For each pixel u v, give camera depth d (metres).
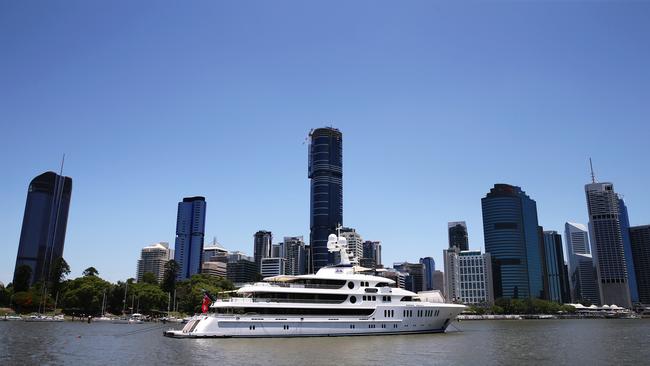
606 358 68.12
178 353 65.31
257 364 57.03
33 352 70.06
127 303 194.38
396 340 81.25
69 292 182.62
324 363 57.88
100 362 59.88
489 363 61.22
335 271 92.69
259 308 80.44
